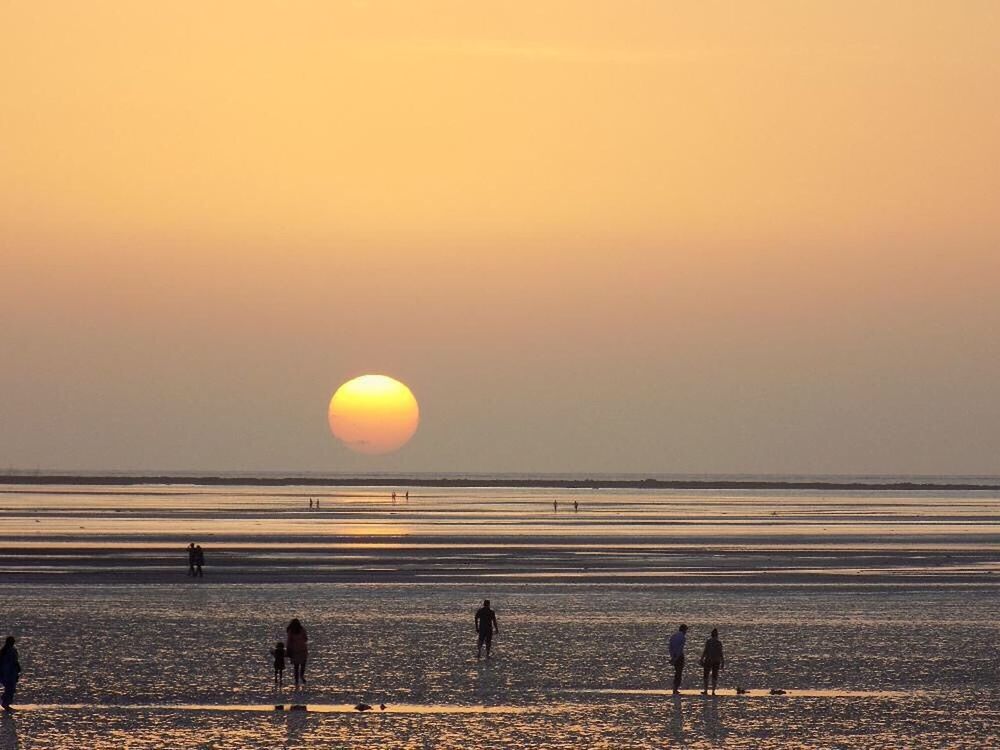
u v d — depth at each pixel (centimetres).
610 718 13812
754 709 14362
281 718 13538
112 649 17800
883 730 13350
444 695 14962
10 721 13188
